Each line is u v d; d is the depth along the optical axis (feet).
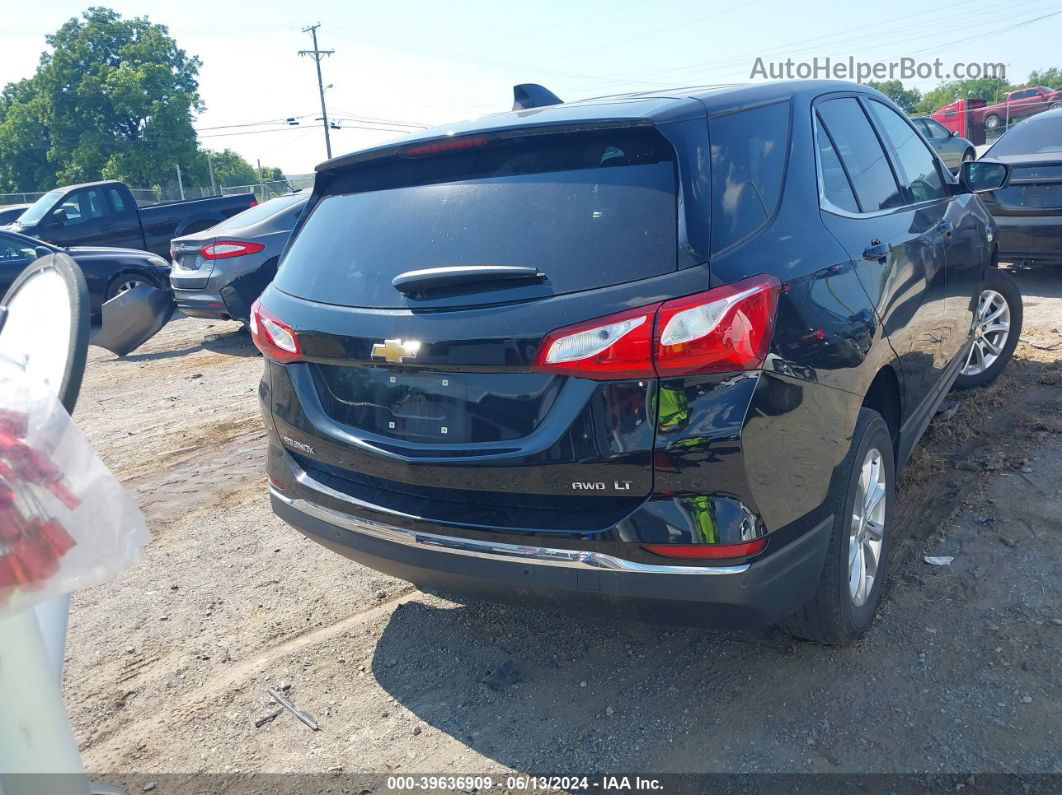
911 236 11.47
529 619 11.10
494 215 8.38
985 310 16.96
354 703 9.74
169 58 195.21
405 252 8.77
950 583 10.82
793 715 8.82
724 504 7.39
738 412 7.31
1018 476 13.44
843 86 11.77
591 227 7.85
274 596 12.27
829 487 8.52
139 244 48.83
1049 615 9.94
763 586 7.70
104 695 10.22
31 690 4.14
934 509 12.84
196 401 23.71
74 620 11.96
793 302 7.98
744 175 8.36
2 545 3.76
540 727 9.07
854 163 11.03
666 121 7.97
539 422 7.77
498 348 7.74
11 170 205.98
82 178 191.52
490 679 9.86
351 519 9.18
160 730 9.53
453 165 9.08
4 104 217.36
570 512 7.84
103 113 191.01
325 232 9.88
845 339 8.74
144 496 16.48
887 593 10.78
